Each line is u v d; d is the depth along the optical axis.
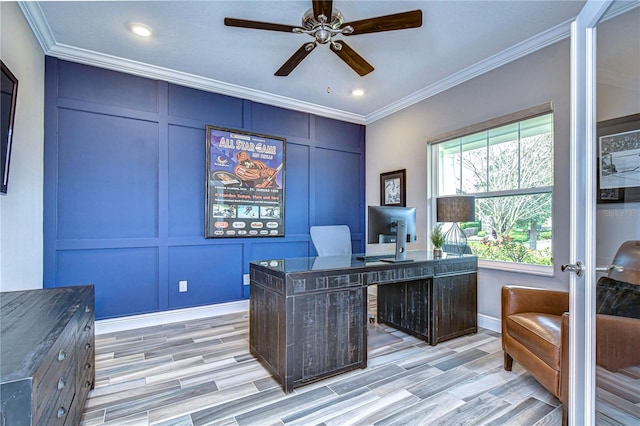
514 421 1.68
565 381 1.61
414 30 2.50
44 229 2.71
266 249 3.89
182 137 3.38
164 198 3.27
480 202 3.25
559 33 2.49
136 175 3.14
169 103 3.31
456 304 2.81
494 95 3.01
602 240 1.45
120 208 3.07
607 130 1.48
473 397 1.90
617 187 1.53
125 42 2.67
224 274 3.61
